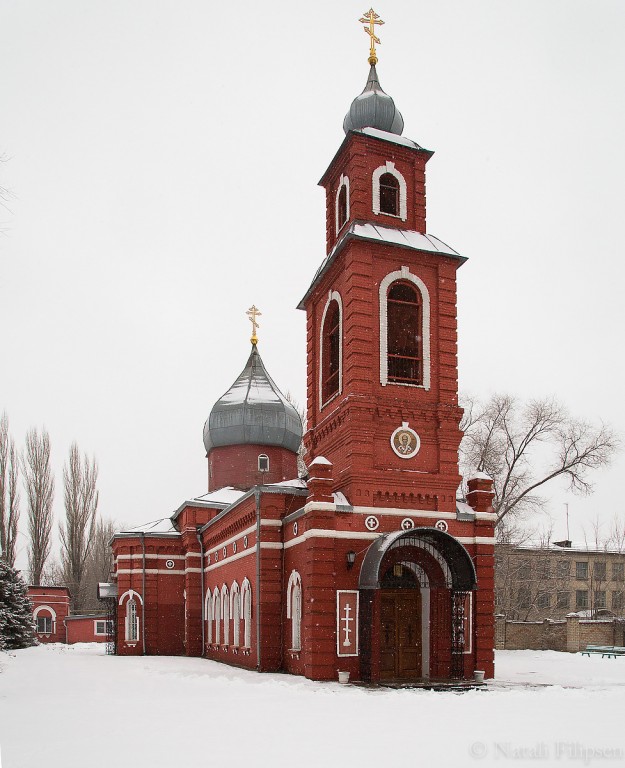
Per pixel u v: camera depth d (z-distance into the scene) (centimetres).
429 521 2845
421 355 2997
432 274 3081
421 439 2922
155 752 1362
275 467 4784
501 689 2453
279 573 3173
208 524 4259
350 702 2069
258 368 4988
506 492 5141
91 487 7681
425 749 1370
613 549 7950
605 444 4966
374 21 3491
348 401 2838
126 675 3064
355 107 3297
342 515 2741
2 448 6812
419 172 3222
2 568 5778
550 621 4753
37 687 2600
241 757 1305
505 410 5138
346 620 2677
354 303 2912
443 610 2825
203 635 4425
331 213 3400
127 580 4659
